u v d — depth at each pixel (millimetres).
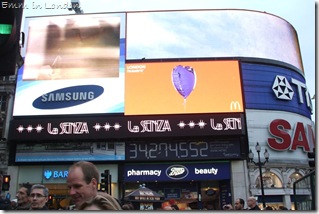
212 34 39094
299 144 36438
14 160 35219
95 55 38125
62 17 40031
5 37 4445
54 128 35031
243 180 33844
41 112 36125
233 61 37531
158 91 36375
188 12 40094
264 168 34594
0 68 4555
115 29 39188
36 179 34875
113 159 34562
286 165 35000
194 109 35688
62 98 36562
